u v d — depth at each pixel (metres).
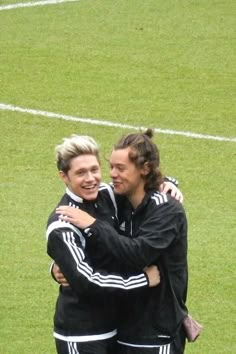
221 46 26.75
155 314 11.02
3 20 28.44
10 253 16.45
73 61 25.53
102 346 11.05
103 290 10.72
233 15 28.92
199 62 25.61
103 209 11.19
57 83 24.14
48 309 14.83
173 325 11.06
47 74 24.69
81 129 21.70
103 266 10.98
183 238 11.04
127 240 10.75
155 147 11.05
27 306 14.89
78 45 26.64
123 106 22.89
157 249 10.80
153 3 29.83
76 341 11.01
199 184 19.14
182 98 23.38
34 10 29.22
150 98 23.34
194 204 18.30
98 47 26.52
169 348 11.13
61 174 11.04
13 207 18.08
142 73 24.81
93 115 22.41
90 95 23.48
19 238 16.95
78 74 24.69
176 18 28.66
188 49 26.47
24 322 14.48
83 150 10.92
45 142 20.98
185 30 27.80
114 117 22.33
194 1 29.98
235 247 16.69
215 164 20.03
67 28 27.88
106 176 19.36
